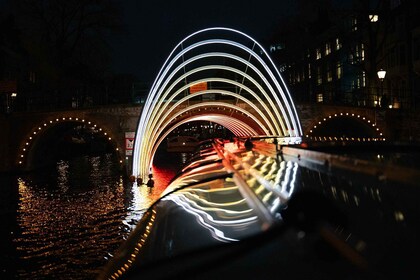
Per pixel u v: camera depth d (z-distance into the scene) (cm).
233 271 226
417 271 169
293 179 354
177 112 2959
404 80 3869
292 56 5962
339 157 307
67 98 4031
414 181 200
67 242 1221
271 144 756
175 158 4525
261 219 262
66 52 4809
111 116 3266
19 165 3291
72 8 4669
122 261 415
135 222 1455
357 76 4712
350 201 268
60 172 3347
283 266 211
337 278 175
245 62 2428
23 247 1186
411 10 3762
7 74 4416
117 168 3656
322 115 3266
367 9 3700
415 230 207
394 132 3216
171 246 385
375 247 193
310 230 168
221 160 726
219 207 440
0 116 3212
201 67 2455
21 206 1825
